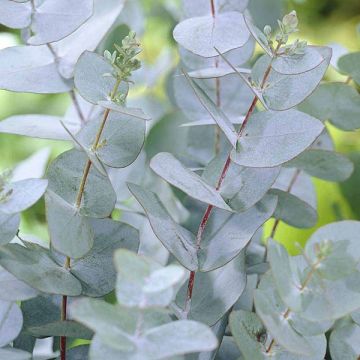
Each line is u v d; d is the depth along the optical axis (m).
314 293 0.44
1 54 0.55
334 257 0.44
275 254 0.44
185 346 0.40
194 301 0.50
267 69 0.49
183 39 0.52
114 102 0.48
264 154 0.48
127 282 0.40
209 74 0.53
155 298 0.40
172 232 0.49
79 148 0.50
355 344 0.48
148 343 0.40
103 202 0.49
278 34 0.47
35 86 0.55
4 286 0.46
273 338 0.46
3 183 0.45
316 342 0.47
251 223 0.49
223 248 0.49
